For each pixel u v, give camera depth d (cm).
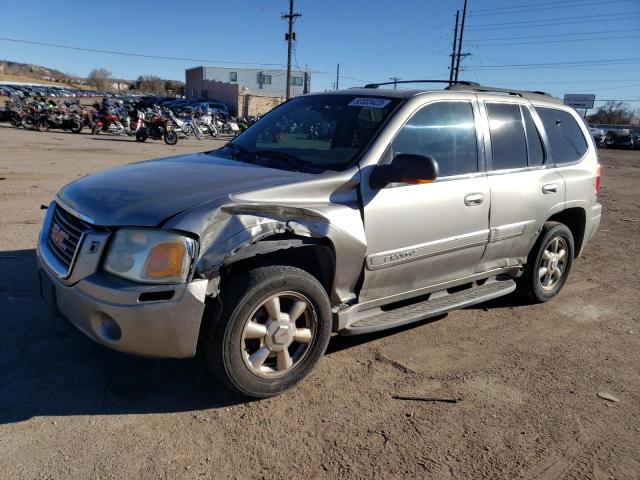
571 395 363
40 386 325
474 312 504
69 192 348
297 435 300
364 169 355
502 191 441
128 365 355
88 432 289
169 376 348
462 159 419
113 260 290
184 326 287
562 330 474
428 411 332
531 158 483
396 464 282
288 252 338
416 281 402
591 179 543
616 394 369
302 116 429
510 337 451
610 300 563
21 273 498
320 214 327
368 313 381
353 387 353
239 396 330
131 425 297
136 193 316
